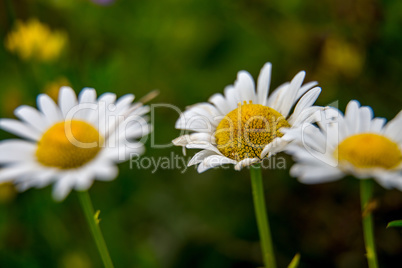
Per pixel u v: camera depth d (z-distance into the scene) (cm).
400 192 34
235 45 43
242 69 42
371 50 38
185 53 44
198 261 36
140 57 44
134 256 36
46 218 37
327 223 35
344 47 38
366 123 27
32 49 39
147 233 37
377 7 37
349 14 38
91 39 44
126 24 45
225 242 37
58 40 40
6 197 37
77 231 37
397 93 37
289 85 28
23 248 36
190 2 45
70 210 38
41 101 29
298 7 41
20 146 28
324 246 35
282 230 36
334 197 36
